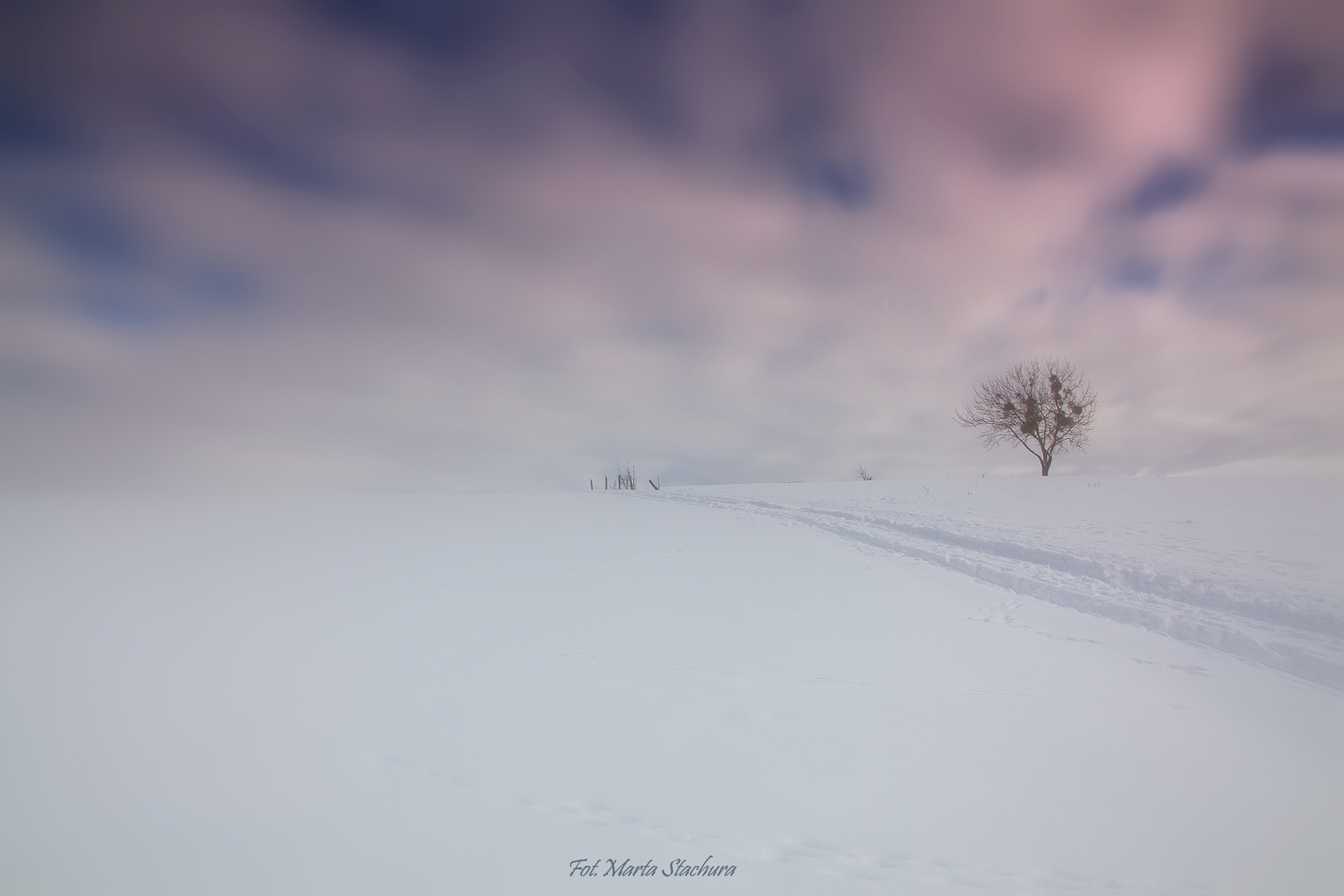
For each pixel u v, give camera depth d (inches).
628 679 211.8
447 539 545.6
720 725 178.4
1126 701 205.8
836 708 193.2
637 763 156.4
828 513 713.0
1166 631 282.0
